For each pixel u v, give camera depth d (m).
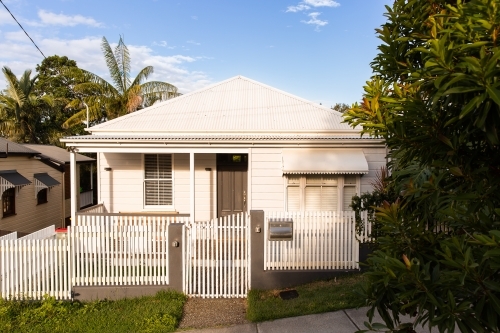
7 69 24.00
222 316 6.24
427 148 2.81
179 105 14.32
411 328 2.90
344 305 6.17
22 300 6.82
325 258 7.64
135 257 7.39
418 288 2.54
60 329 5.78
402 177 3.96
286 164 10.45
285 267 7.57
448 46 2.40
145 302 6.81
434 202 2.89
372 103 3.16
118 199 12.45
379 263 2.81
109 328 5.75
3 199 12.94
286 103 14.51
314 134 12.08
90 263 7.11
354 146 10.99
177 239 7.16
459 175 2.66
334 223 7.68
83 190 20.92
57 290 6.96
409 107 2.64
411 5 3.27
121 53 23.27
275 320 5.90
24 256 6.89
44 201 15.73
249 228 7.42
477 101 2.12
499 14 2.23
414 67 3.05
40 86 31.81
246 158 12.64
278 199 11.11
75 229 7.06
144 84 22.80
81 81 22.91
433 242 3.00
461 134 2.53
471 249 2.47
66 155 18.33
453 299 2.34
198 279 7.17
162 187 12.57
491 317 2.31
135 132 12.23
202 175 12.55
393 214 3.10
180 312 6.32
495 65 2.13
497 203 2.58
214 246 7.37
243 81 15.93
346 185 11.03
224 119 13.09
